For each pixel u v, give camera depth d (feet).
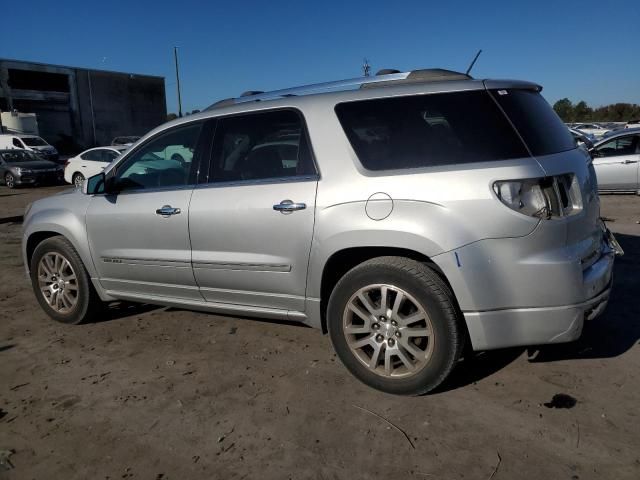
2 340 15.06
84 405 11.28
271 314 12.60
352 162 11.05
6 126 128.67
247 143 12.69
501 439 9.45
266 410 10.78
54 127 168.04
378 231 10.50
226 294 13.14
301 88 12.98
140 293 14.76
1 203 51.21
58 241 15.78
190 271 13.41
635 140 37.14
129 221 14.16
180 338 14.69
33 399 11.62
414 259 10.76
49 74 165.99
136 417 10.74
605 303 10.85
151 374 12.59
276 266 12.00
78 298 15.69
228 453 9.46
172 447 9.70
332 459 9.16
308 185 11.45
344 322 11.28
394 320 10.73
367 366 11.19
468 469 8.72
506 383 11.35
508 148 10.06
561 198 10.00
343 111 11.46
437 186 10.11
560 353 12.62
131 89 188.34
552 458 8.87
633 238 24.50
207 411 10.85
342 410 10.63
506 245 9.78
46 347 14.46
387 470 8.80
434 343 10.36
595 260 10.97
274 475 8.82
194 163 13.44
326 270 11.48
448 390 11.19
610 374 11.54
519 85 11.14
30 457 9.57
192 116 13.85
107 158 63.16
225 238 12.58
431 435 9.67
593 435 9.43
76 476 9.03
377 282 10.75
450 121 10.50
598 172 37.76
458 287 10.00
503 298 9.92
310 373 12.28
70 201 15.70
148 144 14.40
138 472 9.07
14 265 24.27
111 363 13.28
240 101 13.80
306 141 11.72
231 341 14.34
